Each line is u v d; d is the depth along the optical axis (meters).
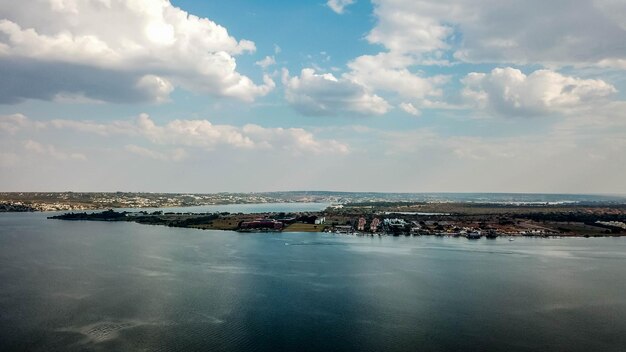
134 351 110.69
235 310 143.38
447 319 135.62
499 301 155.38
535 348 113.75
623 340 119.19
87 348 112.50
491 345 115.56
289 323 131.25
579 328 128.25
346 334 122.62
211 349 111.88
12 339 118.00
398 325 130.00
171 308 144.75
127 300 153.62
